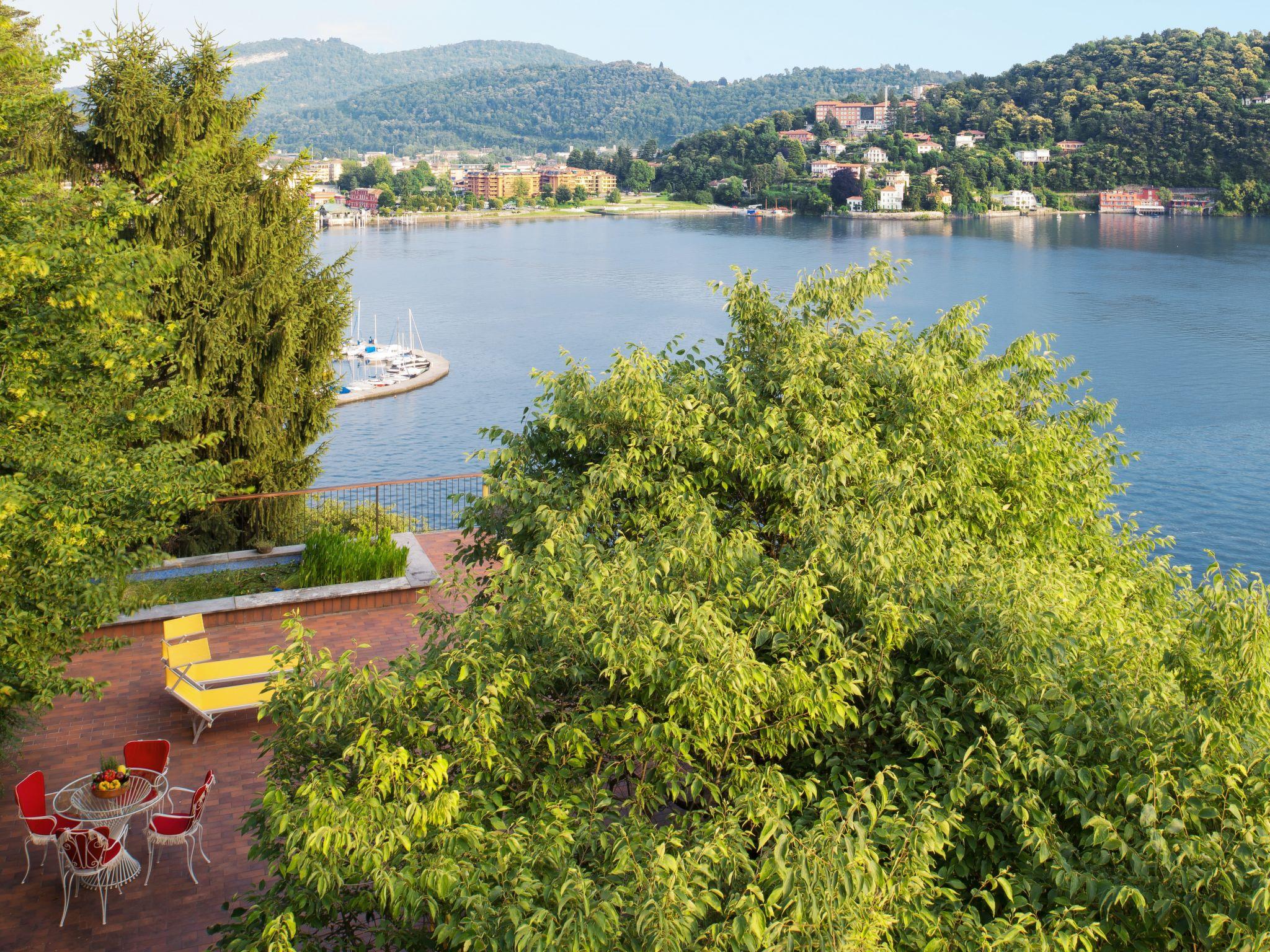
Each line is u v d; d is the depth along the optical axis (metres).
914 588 7.53
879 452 9.65
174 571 18.03
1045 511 12.38
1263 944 5.22
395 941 6.73
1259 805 6.18
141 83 17.41
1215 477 55.16
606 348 102.38
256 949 6.03
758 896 5.45
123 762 12.02
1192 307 113.38
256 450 18.97
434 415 76.38
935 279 140.00
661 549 7.95
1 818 10.90
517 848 5.89
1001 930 5.66
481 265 177.12
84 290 9.64
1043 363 13.02
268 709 7.13
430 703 7.07
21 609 9.84
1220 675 7.66
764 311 11.79
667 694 6.74
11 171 17.05
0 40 12.48
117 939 9.10
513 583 7.70
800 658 7.02
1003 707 6.87
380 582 17.06
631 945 5.53
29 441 9.84
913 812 6.01
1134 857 5.85
